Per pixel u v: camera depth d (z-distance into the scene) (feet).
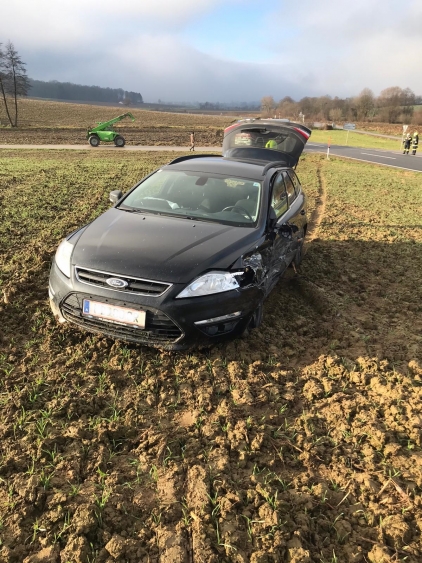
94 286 12.80
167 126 168.86
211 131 157.69
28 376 12.01
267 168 19.52
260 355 14.08
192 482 9.02
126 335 12.91
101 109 249.14
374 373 13.57
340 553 7.86
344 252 27.09
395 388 12.67
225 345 14.34
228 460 9.73
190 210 16.40
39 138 121.39
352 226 34.65
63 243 14.62
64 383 11.83
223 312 12.91
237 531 8.00
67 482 8.79
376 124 245.45
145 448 9.98
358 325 16.83
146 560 7.42
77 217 30.63
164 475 9.21
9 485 8.59
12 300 16.20
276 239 16.90
